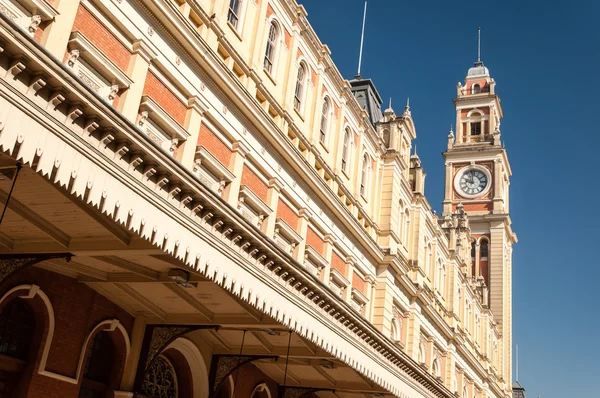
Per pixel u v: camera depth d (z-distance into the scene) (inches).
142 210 410.0
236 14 705.0
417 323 1175.0
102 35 514.6
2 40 312.7
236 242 507.8
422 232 1266.0
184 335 702.5
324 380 906.7
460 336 1503.4
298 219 804.6
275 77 770.8
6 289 505.0
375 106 1248.2
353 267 954.7
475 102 2541.8
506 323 2215.8
